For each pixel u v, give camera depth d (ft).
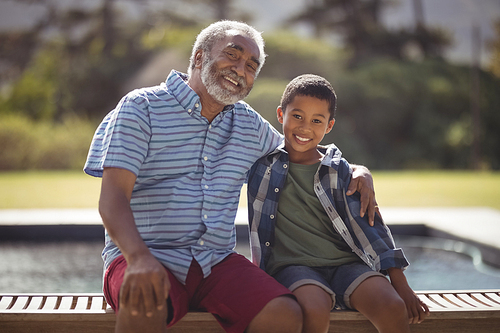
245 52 6.50
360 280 6.30
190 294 6.05
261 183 7.20
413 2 91.35
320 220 7.15
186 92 6.36
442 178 39.50
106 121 6.37
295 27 92.63
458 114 70.54
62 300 6.85
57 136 54.24
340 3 86.48
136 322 5.05
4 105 75.77
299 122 7.40
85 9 82.48
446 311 6.44
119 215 5.46
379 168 65.05
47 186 30.50
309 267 6.78
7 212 20.15
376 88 67.92
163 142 6.22
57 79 77.10
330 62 73.72
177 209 6.16
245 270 5.98
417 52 87.20
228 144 6.67
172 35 79.77
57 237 17.92
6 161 50.85
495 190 29.84
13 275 13.93
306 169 7.30
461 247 16.76
